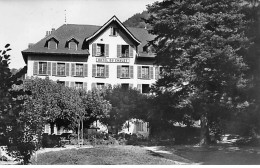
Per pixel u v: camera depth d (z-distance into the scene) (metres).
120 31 47.50
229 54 22.91
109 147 20.33
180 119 30.69
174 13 27.53
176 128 33.78
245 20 24.17
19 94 6.69
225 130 30.73
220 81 24.62
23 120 7.34
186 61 25.83
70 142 31.11
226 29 24.98
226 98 25.08
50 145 27.34
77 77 46.25
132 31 52.22
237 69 22.55
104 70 46.81
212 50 24.23
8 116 6.50
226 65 23.25
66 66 46.19
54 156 18.23
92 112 34.94
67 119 32.66
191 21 25.69
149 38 51.19
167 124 33.06
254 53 21.20
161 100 28.23
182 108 27.97
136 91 38.47
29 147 9.38
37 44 46.81
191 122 31.53
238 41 23.38
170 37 28.56
